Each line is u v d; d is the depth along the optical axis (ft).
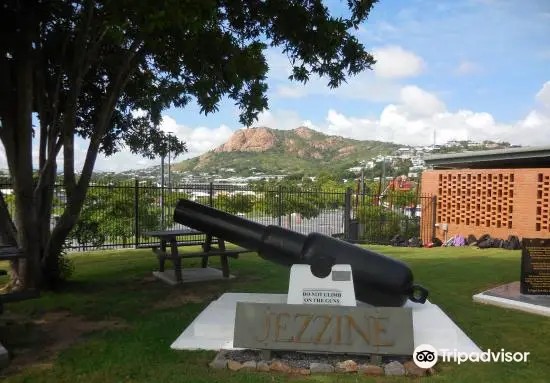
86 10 21.35
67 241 44.45
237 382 11.91
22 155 21.53
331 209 63.46
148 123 32.45
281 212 55.93
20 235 22.47
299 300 14.34
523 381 12.30
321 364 12.76
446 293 22.75
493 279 26.40
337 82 27.81
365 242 52.90
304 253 15.47
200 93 27.07
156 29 19.48
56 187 37.11
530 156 49.55
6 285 23.54
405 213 60.18
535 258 21.34
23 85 20.77
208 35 22.53
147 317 18.35
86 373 12.69
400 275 14.57
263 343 13.09
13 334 16.31
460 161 56.24
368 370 12.56
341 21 25.46
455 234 53.62
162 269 27.30
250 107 30.09
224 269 26.53
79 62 22.09
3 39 19.97
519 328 17.02
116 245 43.55
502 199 49.34
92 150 23.16
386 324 12.98
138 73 30.09
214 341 14.80
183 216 18.43
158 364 13.25
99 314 18.85
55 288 23.45
